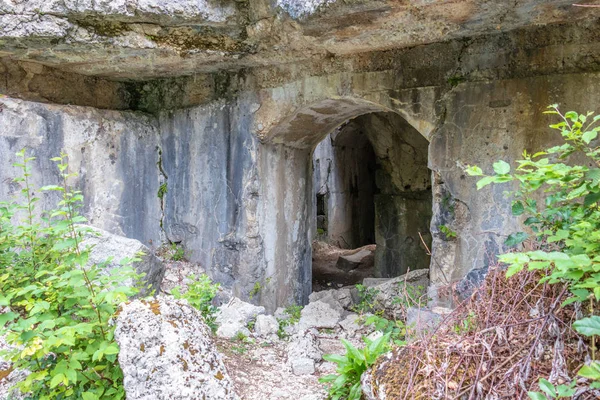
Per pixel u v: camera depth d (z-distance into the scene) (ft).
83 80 20.06
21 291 9.31
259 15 15.35
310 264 23.34
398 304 17.56
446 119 15.44
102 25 15.28
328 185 40.11
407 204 28.22
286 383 12.67
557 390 5.87
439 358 7.70
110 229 19.63
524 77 14.21
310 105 18.11
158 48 16.06
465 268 15.05
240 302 18.06
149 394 9.48
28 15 14.49
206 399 9.72
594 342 6.65
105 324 10.18
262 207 19.63
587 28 13.34
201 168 20.43
